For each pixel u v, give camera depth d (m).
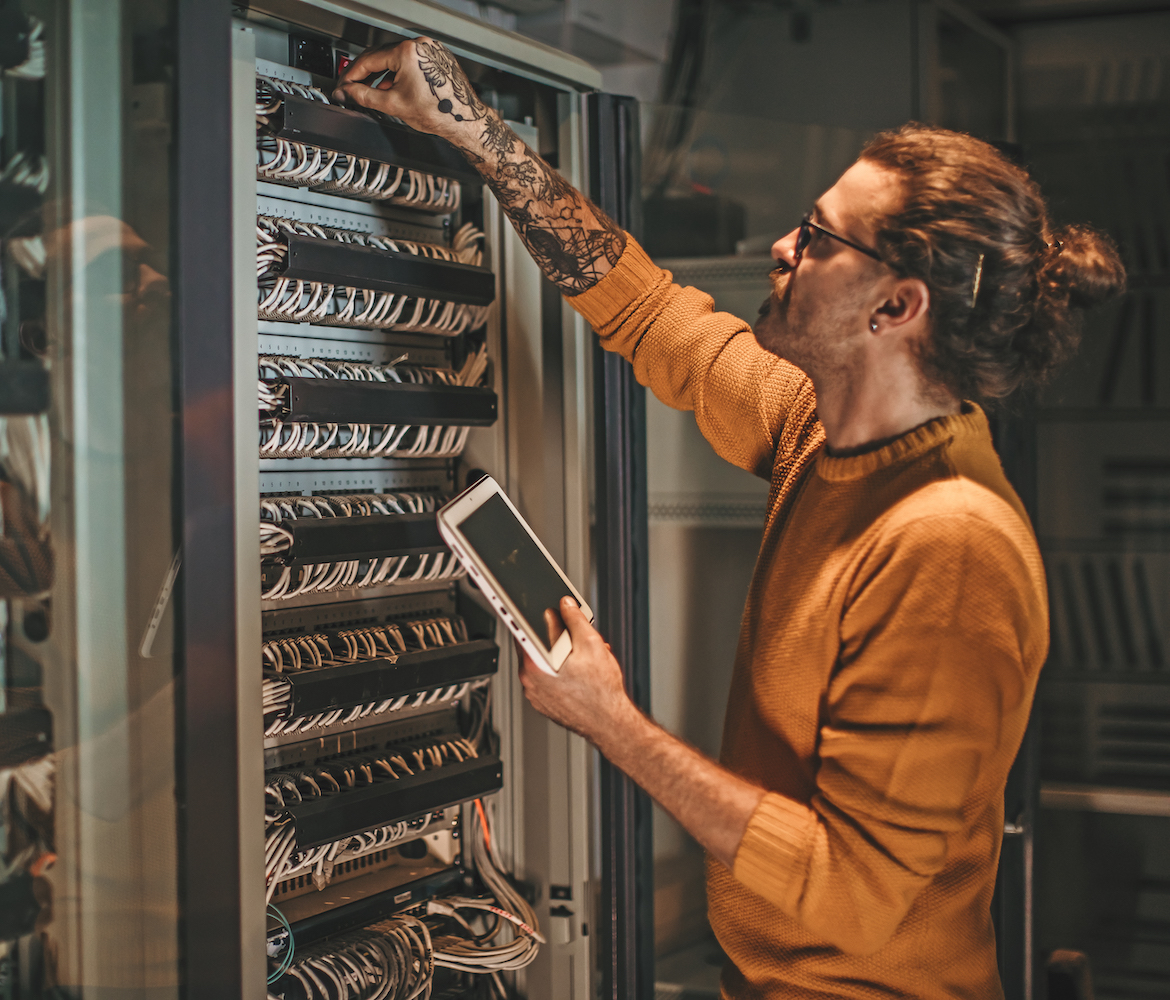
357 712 1.06
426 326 1.15
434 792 1.09
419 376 1.14
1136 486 2.24
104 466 0.80
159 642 0.80
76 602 0.81
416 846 1.22
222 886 0.82
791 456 1.06
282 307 0.98
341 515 1.04
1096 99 2.31
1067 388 2.28
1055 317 0.89
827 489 0.93
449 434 1.17
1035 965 1.58
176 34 0.78
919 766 0.78
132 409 0.80
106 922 0.82
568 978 1.24
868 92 2.21
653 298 1.17
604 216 1.14
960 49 2.21
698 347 1.15
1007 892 1.55
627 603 1.26
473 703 1.25
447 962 1.15
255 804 0.87
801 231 0.92
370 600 1.14
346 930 1.09
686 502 1.61
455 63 1.01
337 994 1.01
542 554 0.94
